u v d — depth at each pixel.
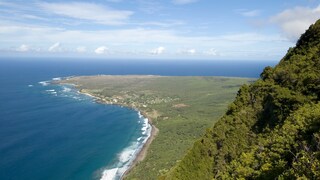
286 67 67.44
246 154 51.28
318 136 37.25
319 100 54.38
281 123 55.59
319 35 68.06
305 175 31.36
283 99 59.84
